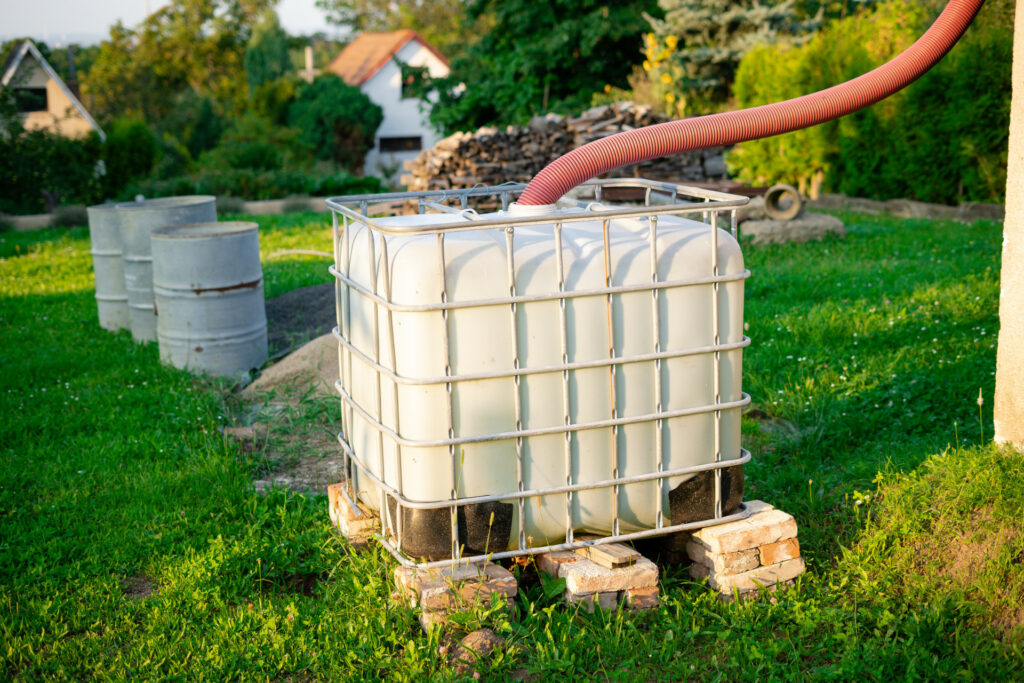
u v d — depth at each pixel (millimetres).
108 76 53750
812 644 3014
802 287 8422
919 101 13391
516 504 3098
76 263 12734
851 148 14836
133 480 4621
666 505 3268
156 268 6742
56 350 7609
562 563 3188
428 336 2883
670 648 2951
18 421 5570
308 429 5500
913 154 13703
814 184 16359
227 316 6750
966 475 3486
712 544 3303
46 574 3660
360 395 3408
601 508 3199
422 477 2992
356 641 3055
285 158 33812
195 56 56656
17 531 4059
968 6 3752
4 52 38219
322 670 2951
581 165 3535
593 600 3127
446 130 22719
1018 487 3311
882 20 14242
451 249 2906
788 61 15977
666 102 20312
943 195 13719
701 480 3285
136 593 3584
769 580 3332
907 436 4680
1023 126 3402
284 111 43719
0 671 3004
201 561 3662
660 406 3168
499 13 21734
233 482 4566
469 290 2904
